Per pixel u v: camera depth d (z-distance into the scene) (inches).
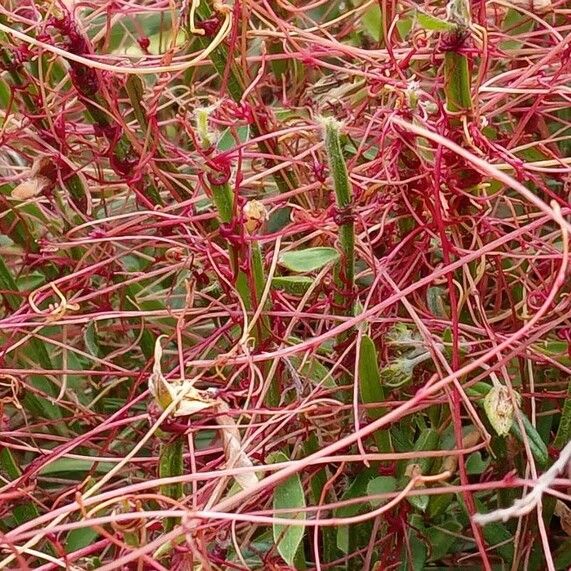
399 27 13.9
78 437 12.4
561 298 11.9
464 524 11.7
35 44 12.0
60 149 13.1
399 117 11.0
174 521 10.3
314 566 11.9
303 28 15.9
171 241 12.8
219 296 13.2
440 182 11.2
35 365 13.6
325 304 12.3
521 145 12.9
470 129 10.9
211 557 10.7
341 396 12.2
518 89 12.3
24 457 13.7
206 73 15.6
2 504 12.0
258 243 11.3
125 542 10.1
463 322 12.2
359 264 13.3
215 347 13.3
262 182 13.7
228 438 10.5
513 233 11.3
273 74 14.8
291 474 10.5
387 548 11.4
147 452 13.3
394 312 12.4
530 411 12.1
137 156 13.1
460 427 10.9
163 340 13.7
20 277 13.7
